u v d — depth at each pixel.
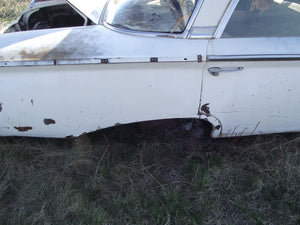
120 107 2.03
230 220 1.98
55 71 1.87
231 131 2.26
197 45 1.89
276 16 2.02
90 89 1.95
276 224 1.97
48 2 2.81
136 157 2.43
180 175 2.30
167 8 2.04
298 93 2.10
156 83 1.94
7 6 5.47
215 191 2.18
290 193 2.18
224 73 1.94
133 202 2.05
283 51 1.92
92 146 2.51
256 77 1.99
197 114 2.11
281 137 2.61
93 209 2.00
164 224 1.92
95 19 2.24
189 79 1.94
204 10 1.89
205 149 2.51
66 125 2.10
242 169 2.35
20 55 1.87
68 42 1.95
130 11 2.12
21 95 1.96
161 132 2.62
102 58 1.82
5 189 2.15
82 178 2.28
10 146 2.43
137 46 1.89
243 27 1.96
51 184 2.18
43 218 1.92
